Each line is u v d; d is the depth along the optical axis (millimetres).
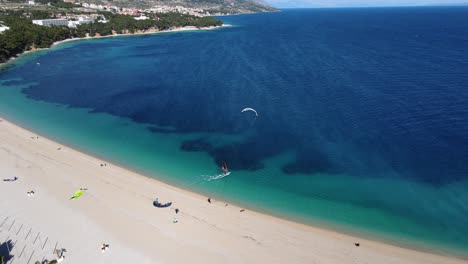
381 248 41844
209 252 40281
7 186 52531
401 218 47125
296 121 76875
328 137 69062
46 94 102188
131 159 62906
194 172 58594
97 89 106438
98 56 163625
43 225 44031
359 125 73688
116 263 38219
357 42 189125
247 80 111125
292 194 52469
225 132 73188
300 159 61750
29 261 37844
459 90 93625
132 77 120312
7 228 43281
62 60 154250
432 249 41875
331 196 51906
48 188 52406
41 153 64062
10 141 68875
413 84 100688
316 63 133250
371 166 58875
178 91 101688
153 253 39875
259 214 47719
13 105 92125
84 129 76250
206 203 49688
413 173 56531
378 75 112188
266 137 70188
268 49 169875
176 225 44719
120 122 80125
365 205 49812
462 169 56906
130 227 44094
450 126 71625
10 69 136625
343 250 41312
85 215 46250
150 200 50094
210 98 94312
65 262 38031
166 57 156625
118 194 51438
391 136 68312
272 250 40938
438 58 137625
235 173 58156
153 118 81875
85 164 60469
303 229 44875
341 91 96312
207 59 148125
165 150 66312
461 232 44562
